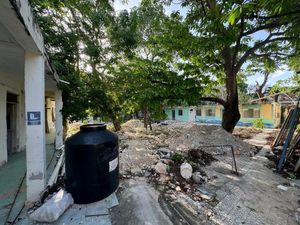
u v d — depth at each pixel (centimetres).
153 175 399
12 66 474
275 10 360
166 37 734
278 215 316
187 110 2372
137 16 992
